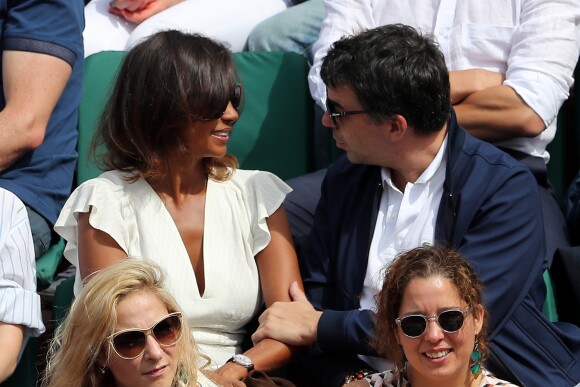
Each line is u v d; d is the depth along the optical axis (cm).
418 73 1162
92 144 1301
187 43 1223
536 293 1218
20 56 1398
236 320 1255
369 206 1248
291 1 1817
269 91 1620
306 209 1409
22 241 1239
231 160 1311
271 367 1200
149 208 1237
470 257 1173
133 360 988
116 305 984
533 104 1398
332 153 1658
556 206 1441
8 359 1168
